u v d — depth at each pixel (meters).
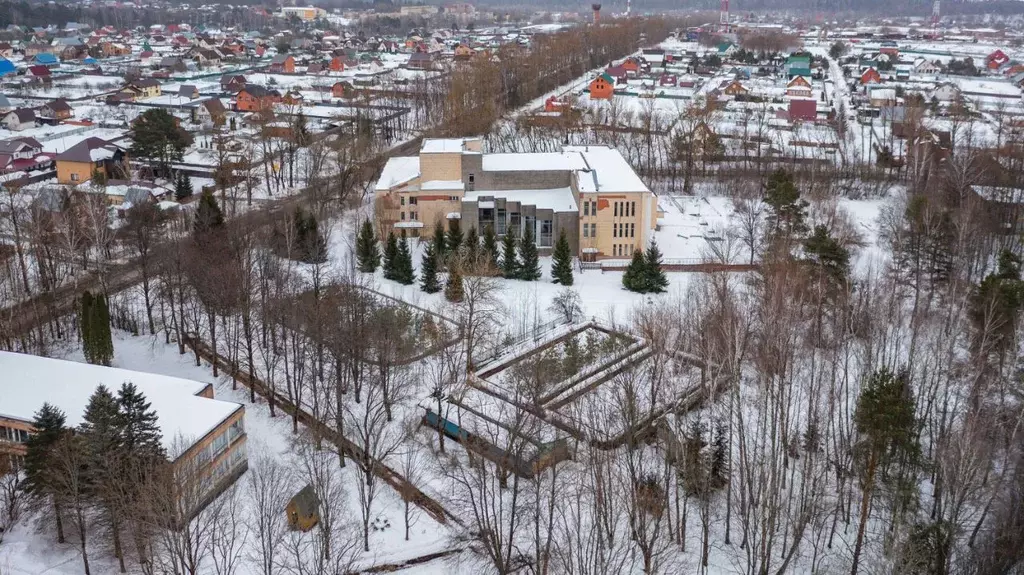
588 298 114.88
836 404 84.62
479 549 68.44
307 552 67.75
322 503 66.38
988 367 83.50
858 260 124.62
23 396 78.00
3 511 70.69
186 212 137.75
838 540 70.62
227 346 100.19
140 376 82.81
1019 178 149.62
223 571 64.38
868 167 170.75
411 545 70.00
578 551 60.84
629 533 69.38
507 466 72.69
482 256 114.38
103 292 106.06
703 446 73.25
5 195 146.38
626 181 131.25
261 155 189.00
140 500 61.72
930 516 70.19
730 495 70.69
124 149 175.50
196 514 67.12
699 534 71.12
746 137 181.38
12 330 98.19
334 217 146.50
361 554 68.56
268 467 75.38
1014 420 77.06
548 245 132.62
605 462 73.69
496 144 190.50
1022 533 65.56
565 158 143.50
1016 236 131.50
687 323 93.06
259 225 136.25
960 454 68.38
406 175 142.50
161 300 102.94
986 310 86.69
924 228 115.19
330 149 174.75
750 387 86.38
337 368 81.31
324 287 102.88
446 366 92.88
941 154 169.88
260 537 65.62
